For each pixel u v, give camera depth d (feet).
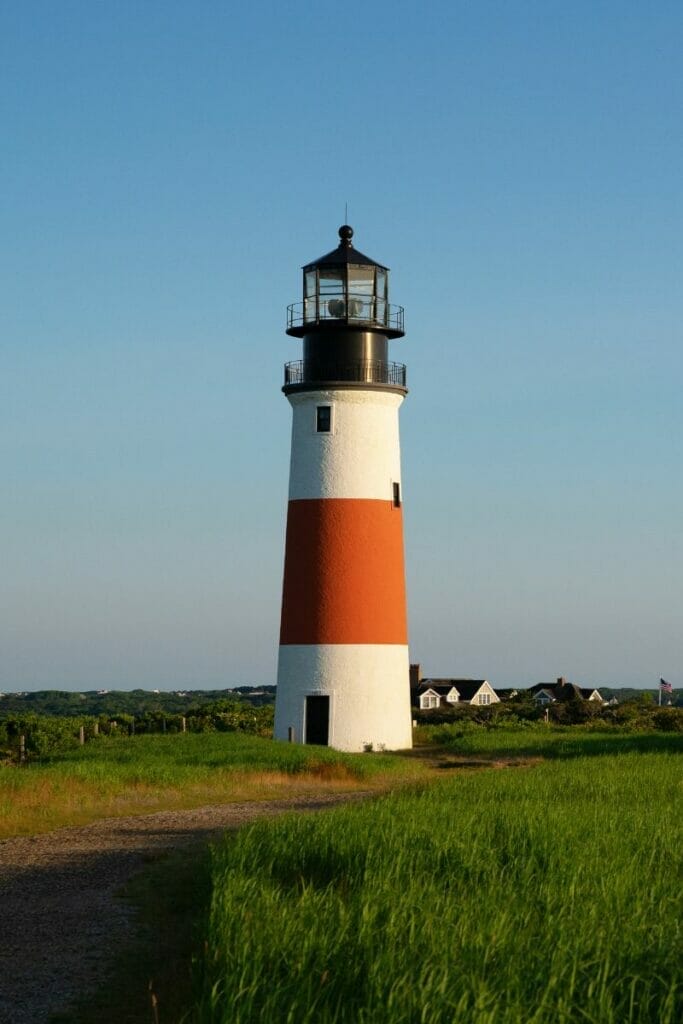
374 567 177.17
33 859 76.02
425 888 49.90
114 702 451.12
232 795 115.75
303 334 181.88
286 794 119.24
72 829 91.50
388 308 182.60
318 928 42.78
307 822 70.23
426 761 159.94
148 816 100.17
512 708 311.68
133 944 52.19
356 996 37.37
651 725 237.25
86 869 71.97
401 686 178.91
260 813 101.96
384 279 182.39
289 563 179.42
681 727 230.89
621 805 83.56
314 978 38.06
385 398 179.93
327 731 174.70
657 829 69.21
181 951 50.19
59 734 185.98
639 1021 35.70
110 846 81.97
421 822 69.05
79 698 465.47
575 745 174.19
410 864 56.75
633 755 146.72
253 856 59.16
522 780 105.09
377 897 47.39
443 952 39.60
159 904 60.13
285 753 145.69
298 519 179.01
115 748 155.74
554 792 94.38
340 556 176.35
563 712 288.10
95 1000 44.09
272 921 43.57
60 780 108.27
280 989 36.14
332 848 61.11
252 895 48.16
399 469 183.11
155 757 140.67
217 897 48.21
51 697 465.47
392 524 179.83
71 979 46.75
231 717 231.50
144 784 115.65
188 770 124.88
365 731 174.60
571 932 42.34
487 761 159.43
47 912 58.85
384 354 182.29
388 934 41.81
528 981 37.63
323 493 177.47
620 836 66.33
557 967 37.65
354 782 130.41
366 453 178.29
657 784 102.06
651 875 55.98
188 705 439.63
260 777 125.59
